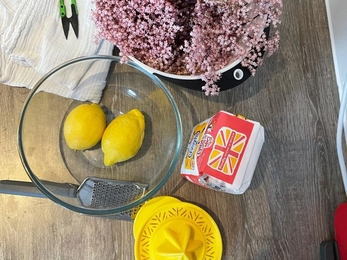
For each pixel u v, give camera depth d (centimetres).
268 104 76
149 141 74
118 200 71
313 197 74
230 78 64
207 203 73
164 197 72
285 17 77
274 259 73
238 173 60
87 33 72
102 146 69
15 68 72
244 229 73
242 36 62
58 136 72
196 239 69
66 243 71
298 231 74
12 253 71
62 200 68
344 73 74
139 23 60
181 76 64
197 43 59
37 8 70
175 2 59
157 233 69
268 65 76
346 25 71
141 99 75
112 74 74
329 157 75
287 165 75
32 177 66
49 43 71
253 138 61
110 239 72
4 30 70
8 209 71
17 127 73
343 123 75
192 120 75
